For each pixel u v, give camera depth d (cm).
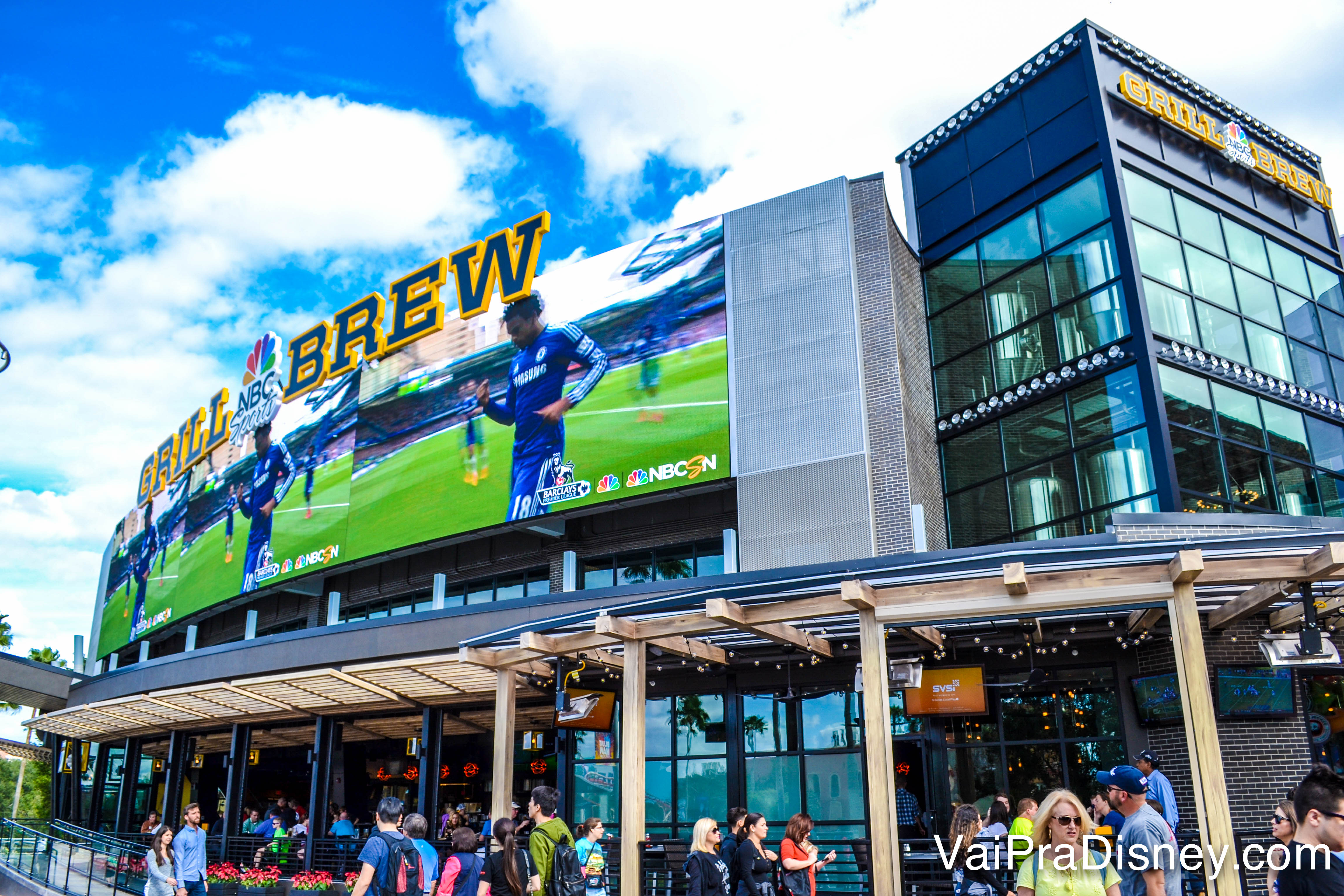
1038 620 1438
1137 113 2052
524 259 2631
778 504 2053
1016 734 1598
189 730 3022
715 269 2316
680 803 1791
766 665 1758
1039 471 1959
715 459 2161
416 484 2680
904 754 1669
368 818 3091
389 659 2183
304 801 3400
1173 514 1498
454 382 2695
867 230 2166
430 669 1880
